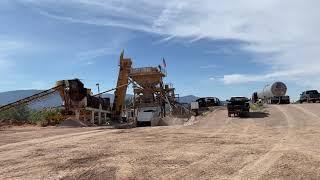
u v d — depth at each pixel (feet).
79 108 133.39
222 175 37.52
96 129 104.17
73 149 57.88
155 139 70.54
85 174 39.27
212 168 40.81
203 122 124.67
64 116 131.85
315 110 148.56
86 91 135.33
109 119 164.35
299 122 110.01
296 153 49.42
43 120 132.16
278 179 35.40
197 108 164.35
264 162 43.70
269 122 115.24
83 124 127.65
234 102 142.00
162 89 177.37
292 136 72.64
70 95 132.87
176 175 37.81
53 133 89.71
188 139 69.92
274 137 71.72
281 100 211.20
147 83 176.04
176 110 175.94
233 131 88.48
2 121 132.05
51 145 63.67
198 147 57.82
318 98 225.97
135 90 177.58
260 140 66.49
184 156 48.93
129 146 60.29
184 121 144.97
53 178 37.83
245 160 45.32
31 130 101.30
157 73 174.40
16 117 140.46
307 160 44.11
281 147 56.03
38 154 53.47
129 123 161.07
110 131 92.58
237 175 37.45
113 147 59.31
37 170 41.83
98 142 66.95
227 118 136.46
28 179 37.68
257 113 149.69
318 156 46.85
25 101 131.44
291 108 163.53
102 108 154.71
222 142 64.23
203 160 45.78
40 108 137.28
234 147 57.16
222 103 232.12
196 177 36.83
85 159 48.16
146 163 44.27
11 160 48.85
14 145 64.90
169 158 47.55
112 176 38.09
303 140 65.10
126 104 181.47
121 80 174.19
